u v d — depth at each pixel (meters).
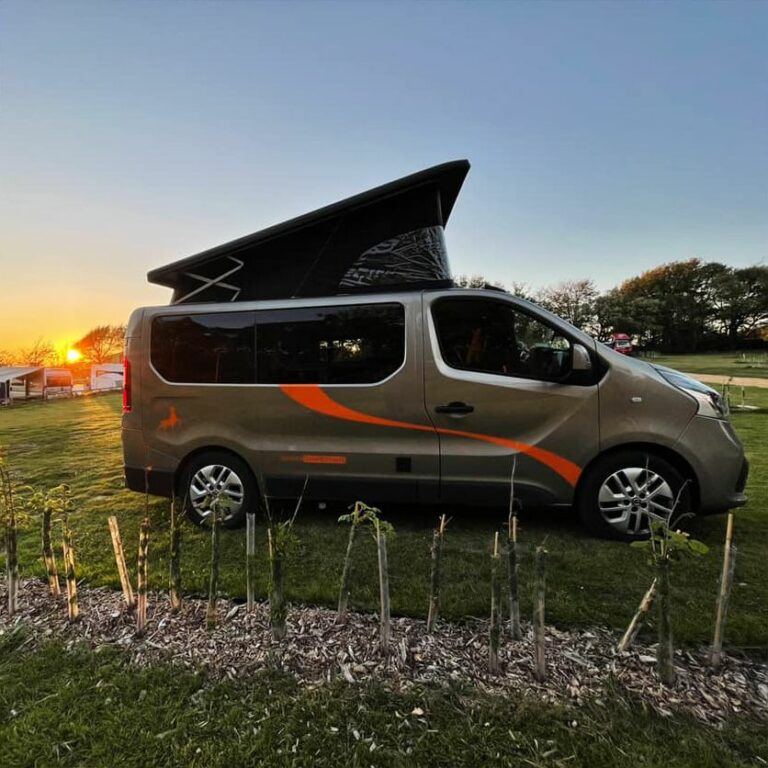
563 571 2.63
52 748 1.45
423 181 3.57
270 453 3.43
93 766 1.38
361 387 3.28
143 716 1.57
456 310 3.21
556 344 3.09
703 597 2.30
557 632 2.01
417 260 3.58
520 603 2.28
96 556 3.01
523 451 3.09
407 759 1.37
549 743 1.42
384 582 1.88
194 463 3.60
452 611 2.20
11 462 6.40
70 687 1.72
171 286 4.00
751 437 6.65
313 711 1.57
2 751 1.43
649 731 1.46
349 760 1.38
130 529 3.57
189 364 3.57
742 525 3.30
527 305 3.13
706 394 3.01
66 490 2.48
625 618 2.12
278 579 1.95
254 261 3.79
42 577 2.67
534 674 1.72
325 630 2.04
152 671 1.79
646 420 2.95
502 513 3.74
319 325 3.37
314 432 3.37
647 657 1.82
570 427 3.04
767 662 1.79
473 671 1.75
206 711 1.58
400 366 3.22
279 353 3.42
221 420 3.51
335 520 3.64
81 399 22.53
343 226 3.69
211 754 1.41
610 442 3.00
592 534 3.12
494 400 3.10
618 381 2.99
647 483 3.00
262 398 3.44
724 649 1.87
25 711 1.60
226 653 1.88
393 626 2.06
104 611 2.25
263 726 1.51
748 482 4.38
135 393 3.68
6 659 1.90
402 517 3.67
